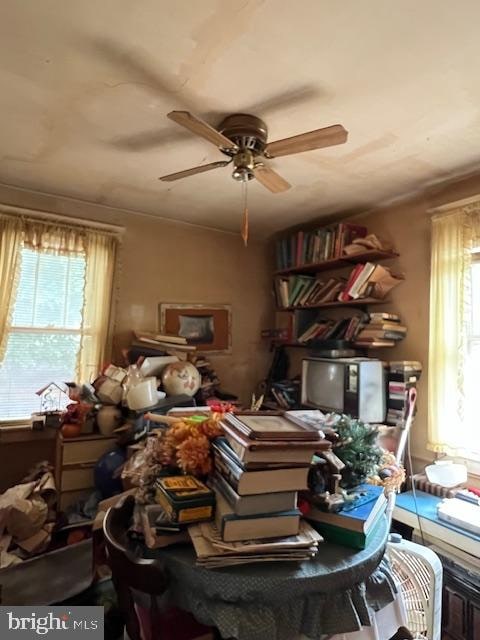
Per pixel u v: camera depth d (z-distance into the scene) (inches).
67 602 72.2
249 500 38.6
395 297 115.7
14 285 110.1
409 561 62.9
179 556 38.9
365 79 62.2
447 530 74.7
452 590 73.2
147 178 104.8
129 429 102.2
